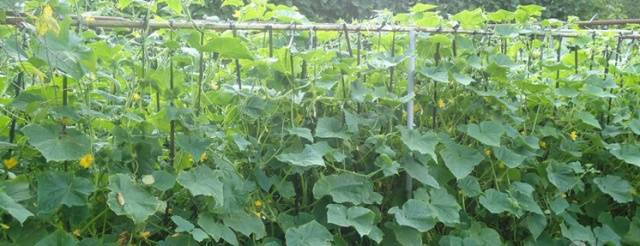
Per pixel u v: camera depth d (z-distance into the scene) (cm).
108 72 214
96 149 192
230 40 199
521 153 263
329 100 242
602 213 285
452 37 259
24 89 204
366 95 237
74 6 212
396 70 254
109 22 200
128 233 200
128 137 198
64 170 195
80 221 186
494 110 265
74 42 180
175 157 207
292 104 228
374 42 261
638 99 293
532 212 261
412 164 243
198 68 225
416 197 243
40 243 175
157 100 212
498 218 273
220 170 207
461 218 257
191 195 210
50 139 182
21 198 177
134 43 236
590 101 284
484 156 255
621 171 292
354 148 244
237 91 222
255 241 224
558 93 267
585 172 272
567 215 274
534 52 295
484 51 266
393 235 244
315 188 228
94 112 192
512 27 271
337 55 245
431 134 242
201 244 215
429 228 231
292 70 229
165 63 218
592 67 299
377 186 252
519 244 274
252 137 227
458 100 264
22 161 194
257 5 243
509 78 268
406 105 254
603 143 279
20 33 187
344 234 246
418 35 252
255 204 224
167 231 208
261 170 226
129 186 187
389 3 594
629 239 283
